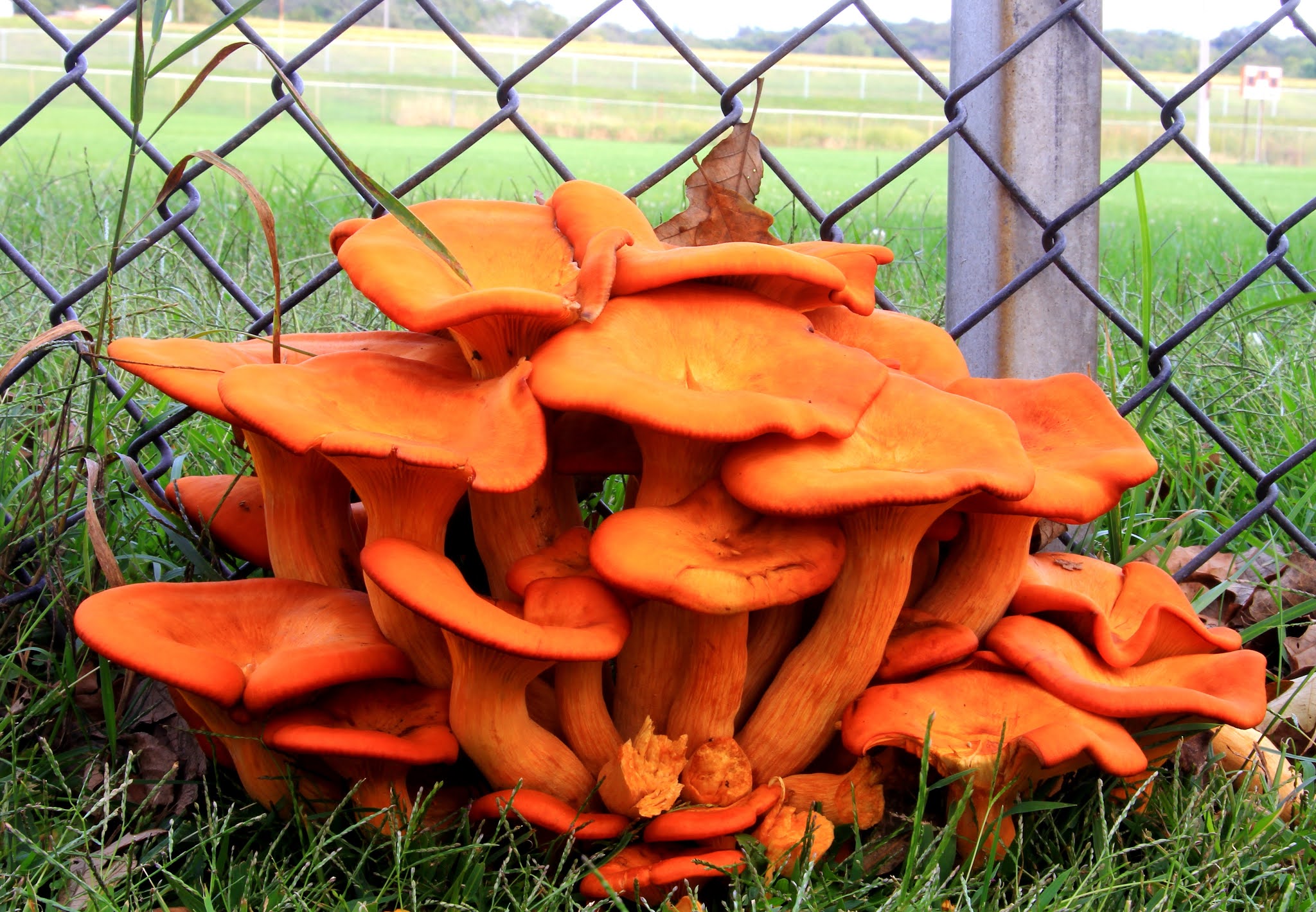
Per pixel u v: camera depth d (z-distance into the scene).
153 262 4.57
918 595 2.56
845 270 2.49
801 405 2.04
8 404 3.20
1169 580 2.66
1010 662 2.30
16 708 2.55
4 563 2.77
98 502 2.85
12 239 5.88
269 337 2.55
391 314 2.05
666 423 1.92
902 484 1.93
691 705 2.21
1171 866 2.24
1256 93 69.31
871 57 86.00
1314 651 3.19
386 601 2.19
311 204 7.10
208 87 48.06
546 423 2.20
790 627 2.39
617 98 58.56
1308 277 7.02
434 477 2.04
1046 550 3.60
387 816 2.18
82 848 2.28
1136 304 5.07
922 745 2.14
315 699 2.20
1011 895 2.24
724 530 2.17
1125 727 2.46
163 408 3.45
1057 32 3.27
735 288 2.36
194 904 2.11
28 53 65.06
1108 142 52.53
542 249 2.42
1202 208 18.97
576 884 2.19
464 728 2.12
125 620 2.06
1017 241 3.34
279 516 2.44
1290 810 2.62
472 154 25.47
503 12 101.56
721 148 2.80
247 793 2.40
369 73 63.78
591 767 2.24
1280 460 4.00
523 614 2.12
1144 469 2.28
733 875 2.05
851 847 2.30
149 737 2.62
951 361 2.63
